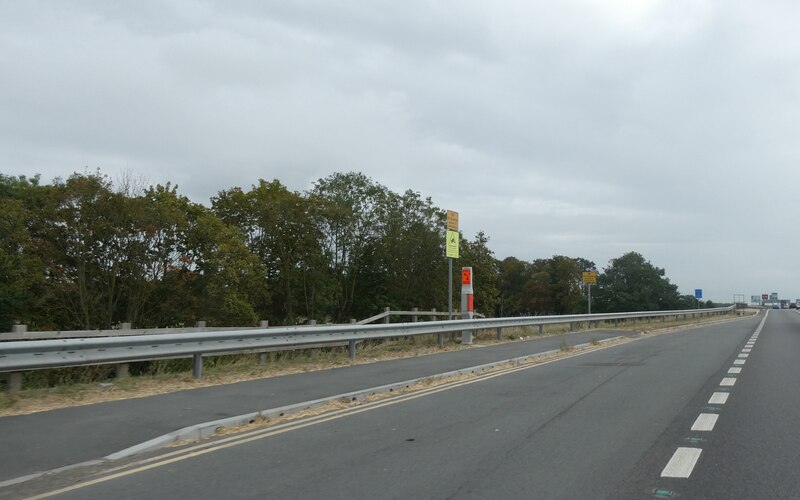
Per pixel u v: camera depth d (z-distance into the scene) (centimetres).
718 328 3503
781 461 652
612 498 539
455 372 1408
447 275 3966
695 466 635
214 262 2986
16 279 2491
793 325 3903
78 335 1442
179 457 693
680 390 1141
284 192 3634
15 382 1039
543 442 748
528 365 1617
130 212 2758
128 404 973
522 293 9725
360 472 626
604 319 3456
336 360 1623
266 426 859
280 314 3709
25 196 2886
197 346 1250
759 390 1131
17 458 670
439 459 674
